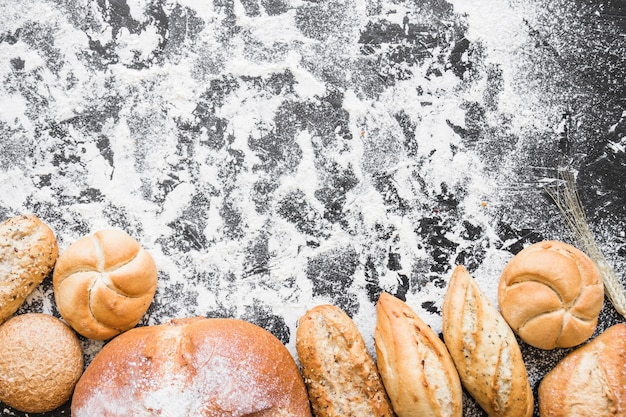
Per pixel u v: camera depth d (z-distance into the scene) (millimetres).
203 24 883
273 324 869
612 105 888
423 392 783
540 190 886
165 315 866
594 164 889
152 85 878
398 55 889
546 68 893
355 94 888
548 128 890
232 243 875
